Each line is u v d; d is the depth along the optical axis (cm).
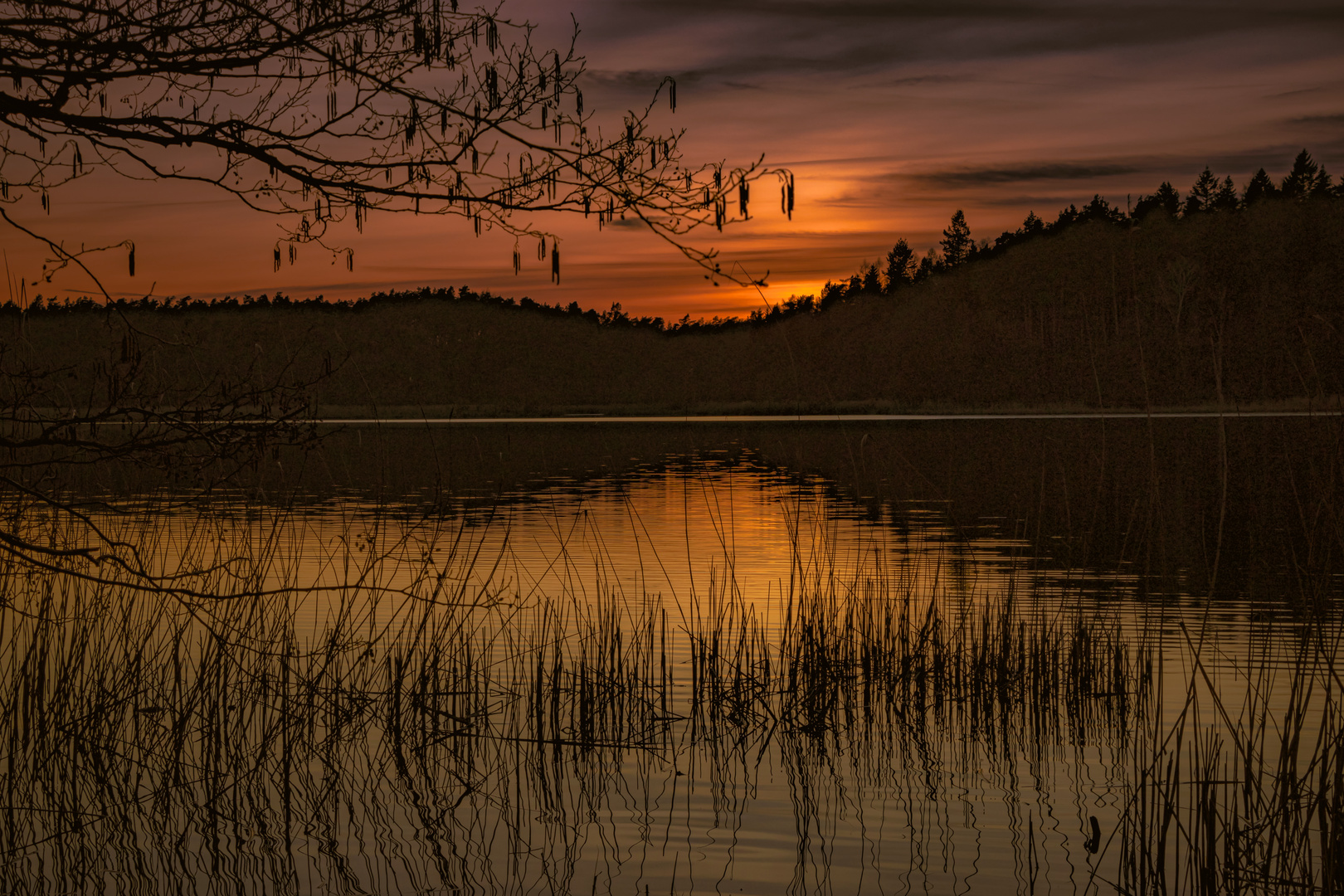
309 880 596
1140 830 619
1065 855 616
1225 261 10169
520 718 903
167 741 839
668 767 786
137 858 632
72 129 453
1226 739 777
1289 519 1806
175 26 427
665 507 2427
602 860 616
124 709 838
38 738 801
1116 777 743
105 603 875
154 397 512
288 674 877
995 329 9806
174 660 863
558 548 1741
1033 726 865
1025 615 1146
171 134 445
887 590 1135
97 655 846
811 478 3212
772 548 1723
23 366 526
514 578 1389
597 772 777
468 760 808
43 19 425
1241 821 645
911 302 10731
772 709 915
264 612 908
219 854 636
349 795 736
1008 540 1789
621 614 1175
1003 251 11162
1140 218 11056
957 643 978
